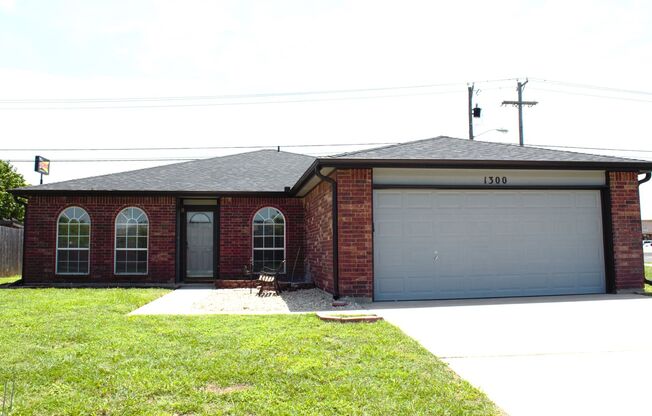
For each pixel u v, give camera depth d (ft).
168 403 13.79
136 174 54.65
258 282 44.16
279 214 51.44
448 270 36.27
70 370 16.56
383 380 15.79
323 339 21.20
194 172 55.93
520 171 37.63
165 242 49.57
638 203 38.83
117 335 22.06
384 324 24.79
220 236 50.47
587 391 15.23
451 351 19.97
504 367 17.76
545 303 33.04
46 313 28.04
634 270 38.37
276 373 16.34
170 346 19.98
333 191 34.81
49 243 48.91
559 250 37.91
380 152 36.88
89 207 49.42
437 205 36.55
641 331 23.71
